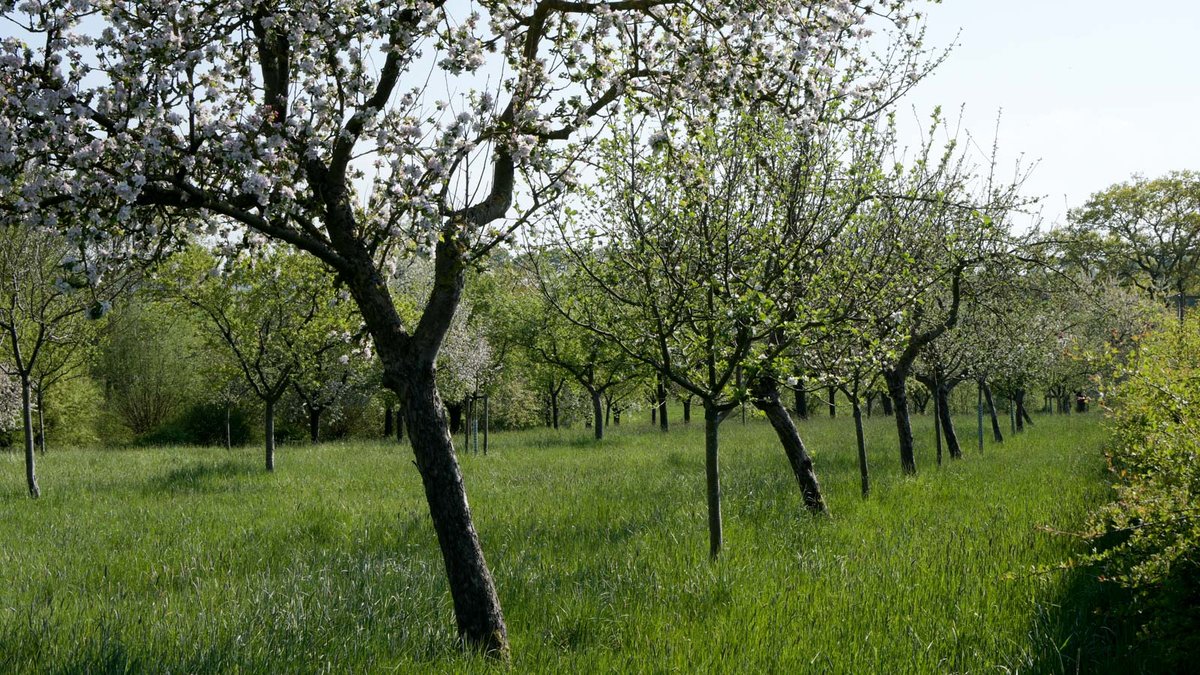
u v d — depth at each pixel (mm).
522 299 31562
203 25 5168
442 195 5594
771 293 7750
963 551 7980
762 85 6418
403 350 5844
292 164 5371
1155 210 50031
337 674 5320
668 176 7184
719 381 7945
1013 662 5441
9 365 26172
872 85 8258
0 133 4539
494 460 19984
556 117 5891
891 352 9609
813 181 7910
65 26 4668
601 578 7555
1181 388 5922
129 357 42688
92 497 13344
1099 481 12586
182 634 5957
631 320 7934
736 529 9398
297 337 17562
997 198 13758
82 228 4918
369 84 5535
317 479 15742
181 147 5027
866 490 11992
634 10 6312
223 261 6438
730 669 5297
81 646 5680
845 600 6551
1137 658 5426
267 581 7551
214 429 40719
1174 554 5168
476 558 5879
